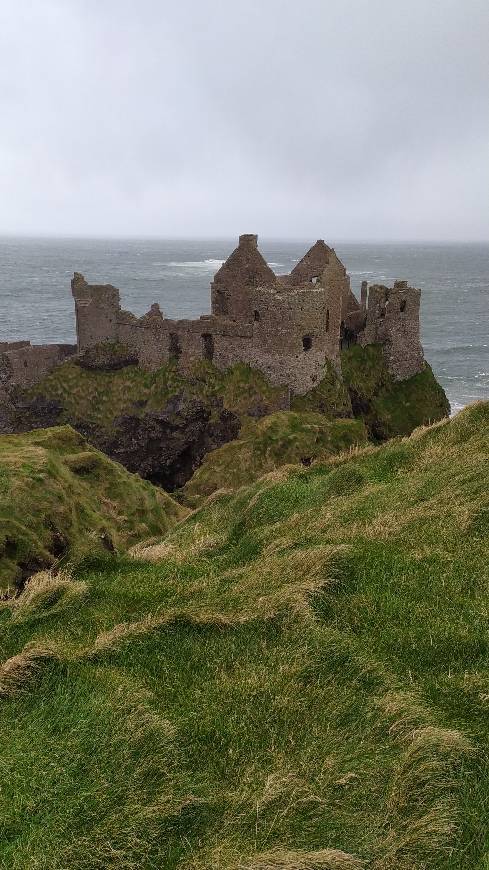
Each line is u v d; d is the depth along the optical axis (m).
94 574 13.66
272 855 6.49
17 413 44.78
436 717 8.15
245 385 38.94
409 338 45.62
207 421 39.72
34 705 9.07
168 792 7.48
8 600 12.80
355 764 7.73
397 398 44.75
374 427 43.03
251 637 10.22
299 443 29.70
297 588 10.95
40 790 7.58
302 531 14.08
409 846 6.61
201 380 40.88
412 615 10.28
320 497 16.48
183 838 7.06
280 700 8.85
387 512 14.10
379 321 45.31
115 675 9.51
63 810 7.32
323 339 38.75
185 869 6.62
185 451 40.97
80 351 46.56
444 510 13.33
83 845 6.87
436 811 6.89
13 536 16.19
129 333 45.31
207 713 8.75
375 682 8.98
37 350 46.19
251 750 8.17
